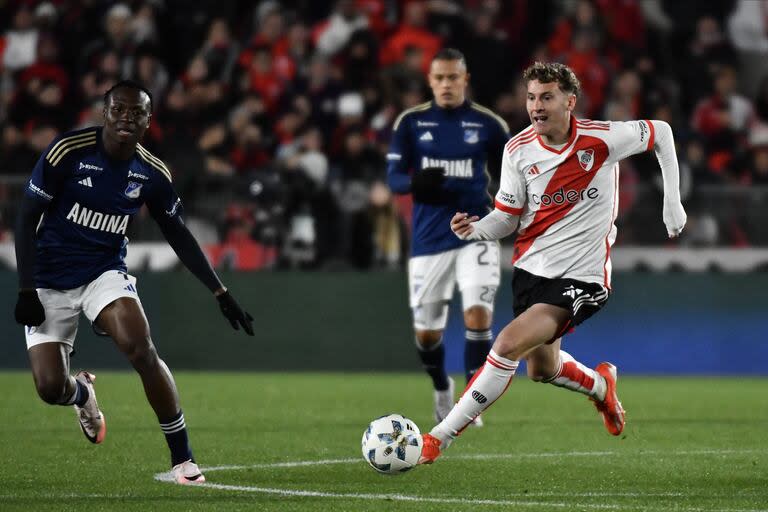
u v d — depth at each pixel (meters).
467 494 20.88
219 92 58.25
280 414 35.00
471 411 22.28
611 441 29.09
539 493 21.02
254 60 60.50
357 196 53.53
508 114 57.28
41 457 25.23
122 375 48.25
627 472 23.77
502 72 61.75
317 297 52.25
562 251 23.28
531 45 64.88
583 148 22.89
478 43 61.62
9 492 20.77
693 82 64.12
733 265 52.38
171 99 55.59
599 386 25.39
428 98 58.06
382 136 55.69
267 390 42.84
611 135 22.97
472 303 31.58
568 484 22.14
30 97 58.00
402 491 21.19
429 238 32.16
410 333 52.25
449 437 22.36
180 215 22.81
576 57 61.66
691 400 40.34
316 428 31.48
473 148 32.12
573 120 22.98
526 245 23.81
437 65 32.06
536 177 23.14
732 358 52.59
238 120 57.03
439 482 22.33
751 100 67.12
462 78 32.16
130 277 22.58
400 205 52.53
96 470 23.47
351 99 58.19
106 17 62.69
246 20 64.75
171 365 51.94
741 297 52.44
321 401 39.09
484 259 31.69
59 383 22.45
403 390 43.47
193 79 59.91
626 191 52.50
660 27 67.06
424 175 30.91
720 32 67.94
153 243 51.47
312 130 55.31
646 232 52.38
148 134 54.12
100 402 37.03
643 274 52.41
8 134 54.94
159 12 63.06
